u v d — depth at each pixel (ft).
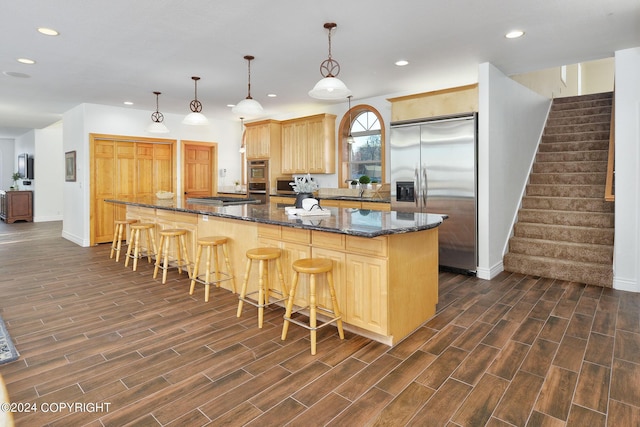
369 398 6.56
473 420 5.96
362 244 8.79
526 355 8.06
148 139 23.62
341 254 9.21
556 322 9.80
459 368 7.55
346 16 9.98
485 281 13.66
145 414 6.13
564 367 7.55
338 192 21.61
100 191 22.03
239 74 15.37
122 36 11.28
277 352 8.28
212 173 27.09
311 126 22.34
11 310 10.85
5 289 12.92
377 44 12.04
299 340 8.89
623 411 6.15
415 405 6.36
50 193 33.81
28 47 12.21
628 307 10.82
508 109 15.66
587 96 21.83
